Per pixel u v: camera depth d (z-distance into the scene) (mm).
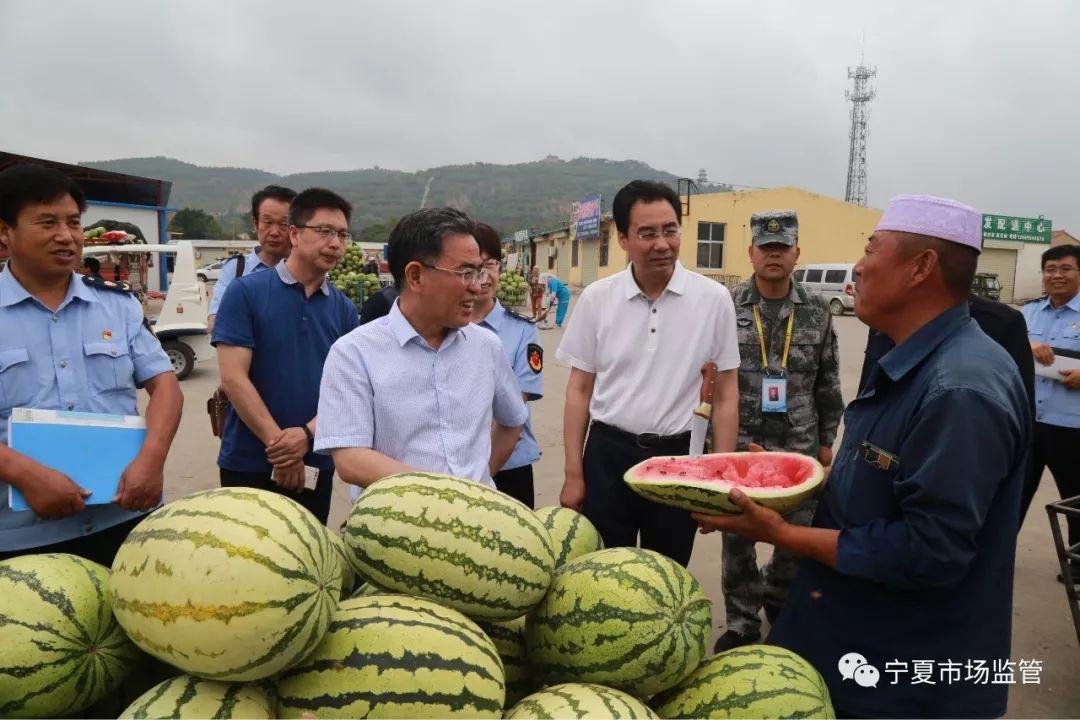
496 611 1819
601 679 1871
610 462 3377
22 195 2531
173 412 2850
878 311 2066
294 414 3518
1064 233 36781
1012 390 1885
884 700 2068
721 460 2621
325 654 1583
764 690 1885
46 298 2695
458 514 1806
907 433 1955
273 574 1472
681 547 3338
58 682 1696
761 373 3941
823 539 2027
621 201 3244
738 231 28875
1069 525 4613
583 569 1969
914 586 1909
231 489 1665
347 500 6070
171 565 1479
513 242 53500
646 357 3301
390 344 2469
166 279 15117
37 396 2641
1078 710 3373
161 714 1446
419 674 1547
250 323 3414
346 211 3572
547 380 12141
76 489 2406
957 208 1943
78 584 1799
